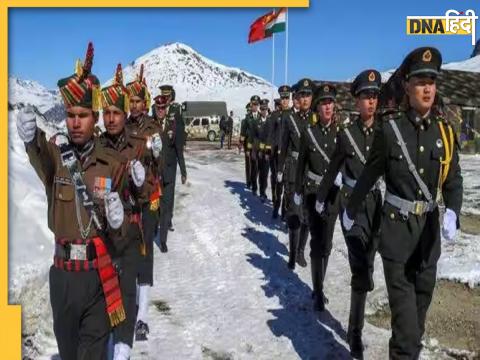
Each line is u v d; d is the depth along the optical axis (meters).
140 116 5.93
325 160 5.84
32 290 4.80
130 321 3.84
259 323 5.52
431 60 3.79
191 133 38.62
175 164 8.18
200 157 23.50
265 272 7.14
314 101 6.04
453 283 6.09
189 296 6.30
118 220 3.26
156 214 5.23
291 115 7.29
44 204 5.95
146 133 5.83
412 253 3.93
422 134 3.89
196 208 10.84
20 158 6.83
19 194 5.84
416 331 3.83
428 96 3.83
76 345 3.41
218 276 7.03
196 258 7.82
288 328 5.40
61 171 3.30
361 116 4.97
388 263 3.94
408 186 3.91
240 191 12.73
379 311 5.76
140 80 5.96
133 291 3.94
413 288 3.92
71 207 3.29
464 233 8.29
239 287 6.60
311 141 5.90
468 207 10.36
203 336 5.22
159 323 5.50
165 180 8.05
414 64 3.82
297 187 6.00
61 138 3.40
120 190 3.47
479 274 6.12
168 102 7.82
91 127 3.34
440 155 3.88
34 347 4.64
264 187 11.90
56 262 3.35
